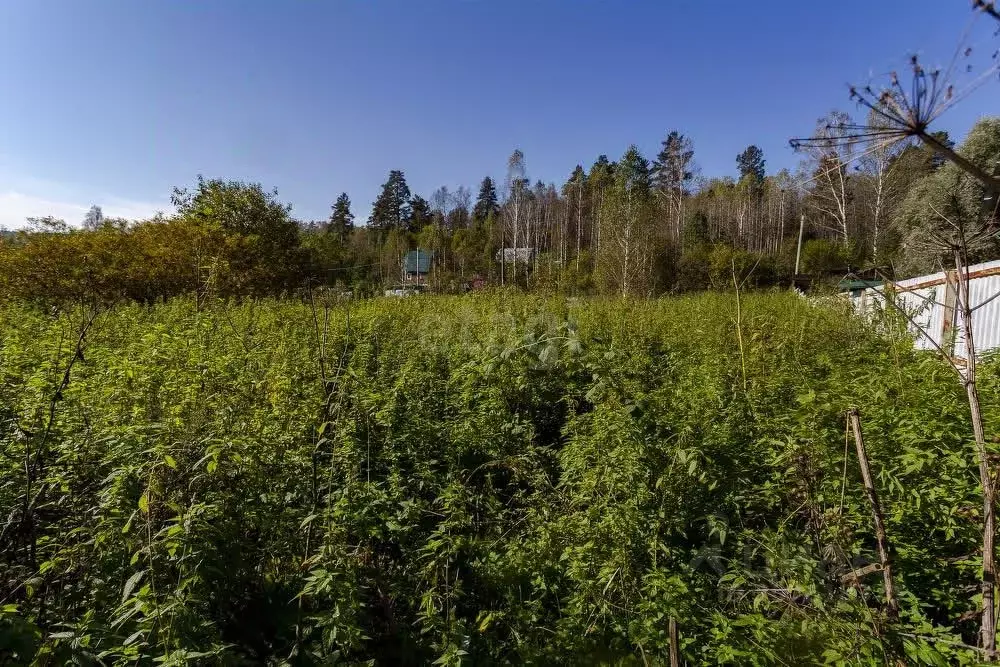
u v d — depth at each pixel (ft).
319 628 8.54
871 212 84.58
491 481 13.44
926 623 7.52
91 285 27.07
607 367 19.54
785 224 142.10
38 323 25.81
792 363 19.53
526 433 15.60
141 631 6.73
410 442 13.91
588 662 8.37
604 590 8.95
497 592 10.00
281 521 10.33
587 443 12.85
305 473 11.71
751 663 7.48
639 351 23.30
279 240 60.64
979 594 8.02
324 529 9.70
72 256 43.50
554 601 10.01
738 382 17.94
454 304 41.60
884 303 23.59
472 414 15.92
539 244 157.99
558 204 160.66
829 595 7.84
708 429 13.30
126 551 8.34
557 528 10.46
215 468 9.07
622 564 9.10
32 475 9.97
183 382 14.21
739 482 11.58
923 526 10.08
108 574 8.36
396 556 10.95
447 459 13.98
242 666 7.64
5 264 42.09
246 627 8.82
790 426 12.34
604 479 10.80
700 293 64.95
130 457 9.89
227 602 8.86
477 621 9.10
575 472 12.54
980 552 8.38
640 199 73.00
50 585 8.48
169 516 8.87
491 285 53.98
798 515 10.33
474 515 12.07
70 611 8.15
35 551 9.09
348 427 12.55
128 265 46.16
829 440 11.31
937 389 13.12
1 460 10.36
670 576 9.07
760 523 11.12
